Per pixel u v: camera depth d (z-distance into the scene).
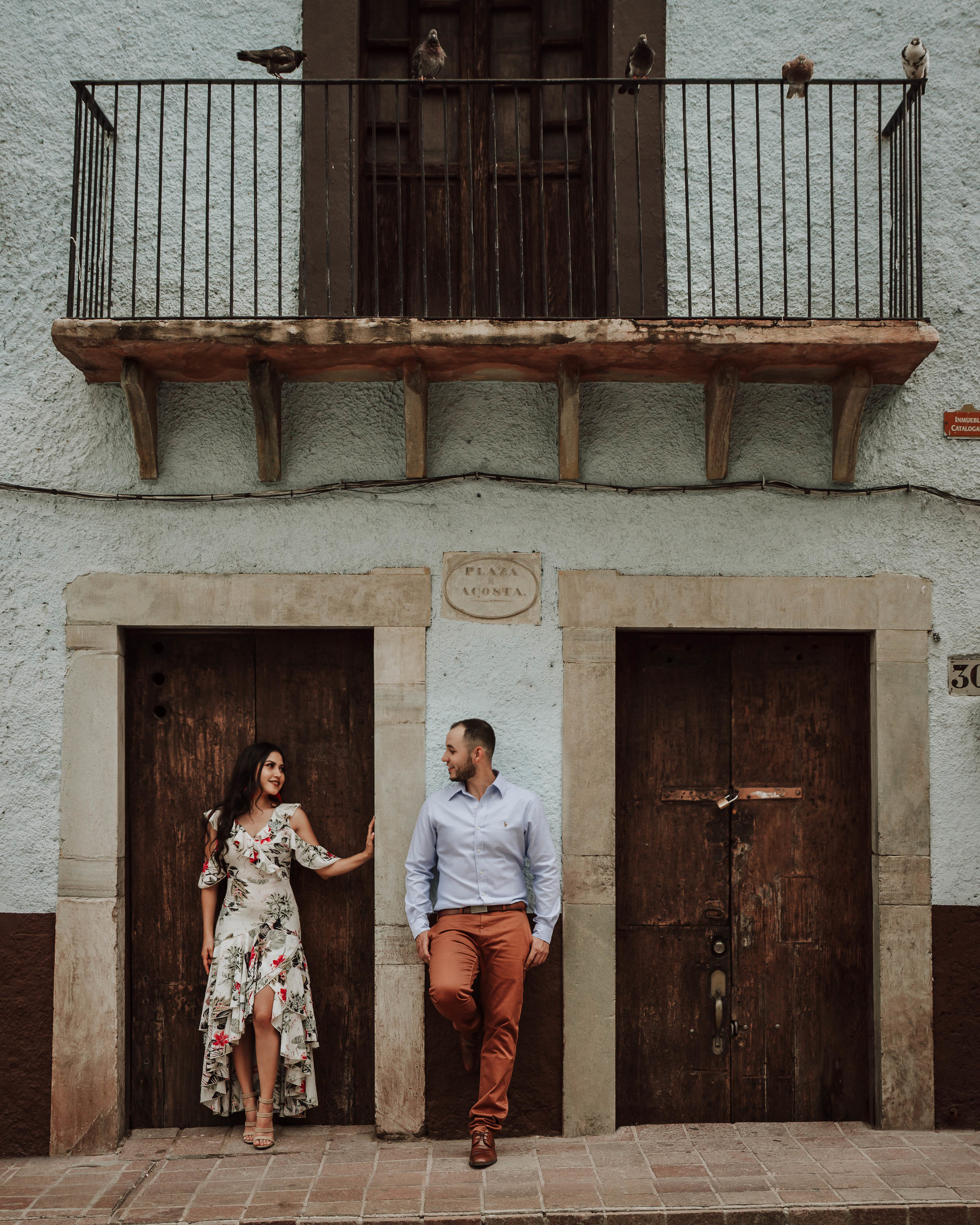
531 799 4.03
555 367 4.14
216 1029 4.05
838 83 4.12
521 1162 3.91
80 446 4.32
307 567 4.31
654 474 4.36
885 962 4.26
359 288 4.57
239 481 4.33
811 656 4.50
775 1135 4.20
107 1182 3.79
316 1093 4.27
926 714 4.32
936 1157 3.95
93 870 4.20
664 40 4.49
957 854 4.30
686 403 4.38
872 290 4.46
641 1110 4.37
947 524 4.38
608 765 4.27
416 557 4.31
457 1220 3.46
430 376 4.24
